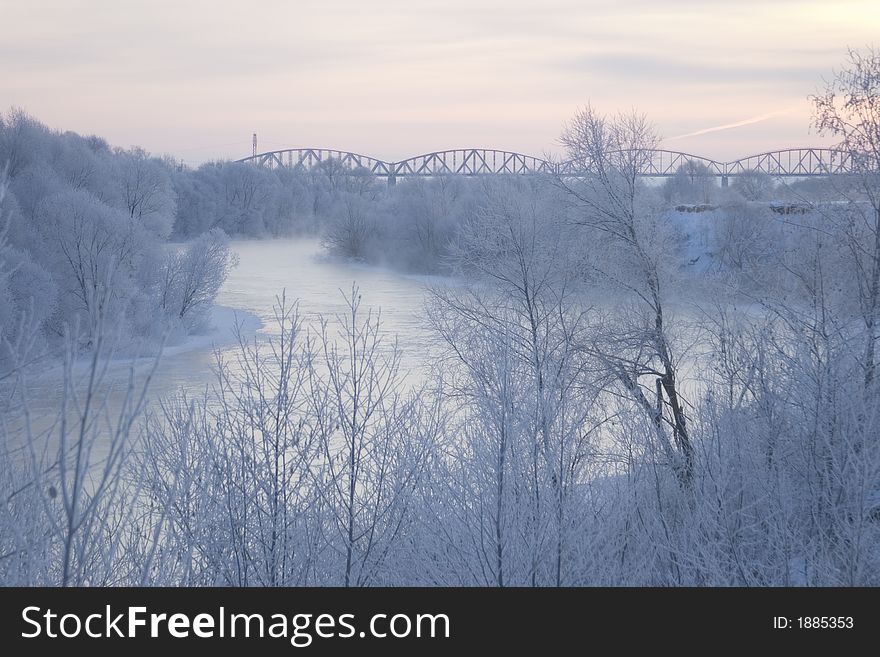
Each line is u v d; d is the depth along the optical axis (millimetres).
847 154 16641
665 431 14562
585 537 9367
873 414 9828
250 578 8852
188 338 44500
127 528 8398
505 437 9008
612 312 19031
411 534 9430
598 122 20078
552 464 9328
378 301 59156
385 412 10109
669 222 20438
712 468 10602
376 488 9633
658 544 9859
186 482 8477
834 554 9414
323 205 151375
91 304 4520
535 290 18875
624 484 10859
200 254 47781
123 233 42000
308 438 9430
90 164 53625
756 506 10312
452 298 19219
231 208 133750
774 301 12977
